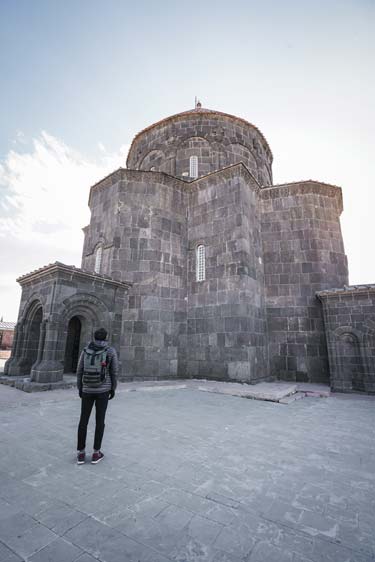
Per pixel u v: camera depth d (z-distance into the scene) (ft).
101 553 8.14
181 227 50.14
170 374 43.04
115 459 14.70
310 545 8.64
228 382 39.58
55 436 17.89
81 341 39.55
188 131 59.52
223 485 12.26
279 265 49.06
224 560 7.94
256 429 20.40
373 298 38.19
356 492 11.90
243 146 60.95
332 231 49.73
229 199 46.42
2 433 18.40
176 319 45.62
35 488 11.73
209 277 45.57
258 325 43.86
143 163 64.28
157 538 8.82
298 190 50.93
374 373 36.45
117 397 31.17
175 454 15.49
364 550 8.45
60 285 35.32
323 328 44.60
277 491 11.87
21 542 8.54
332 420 23.41
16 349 39.63
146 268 45.37
